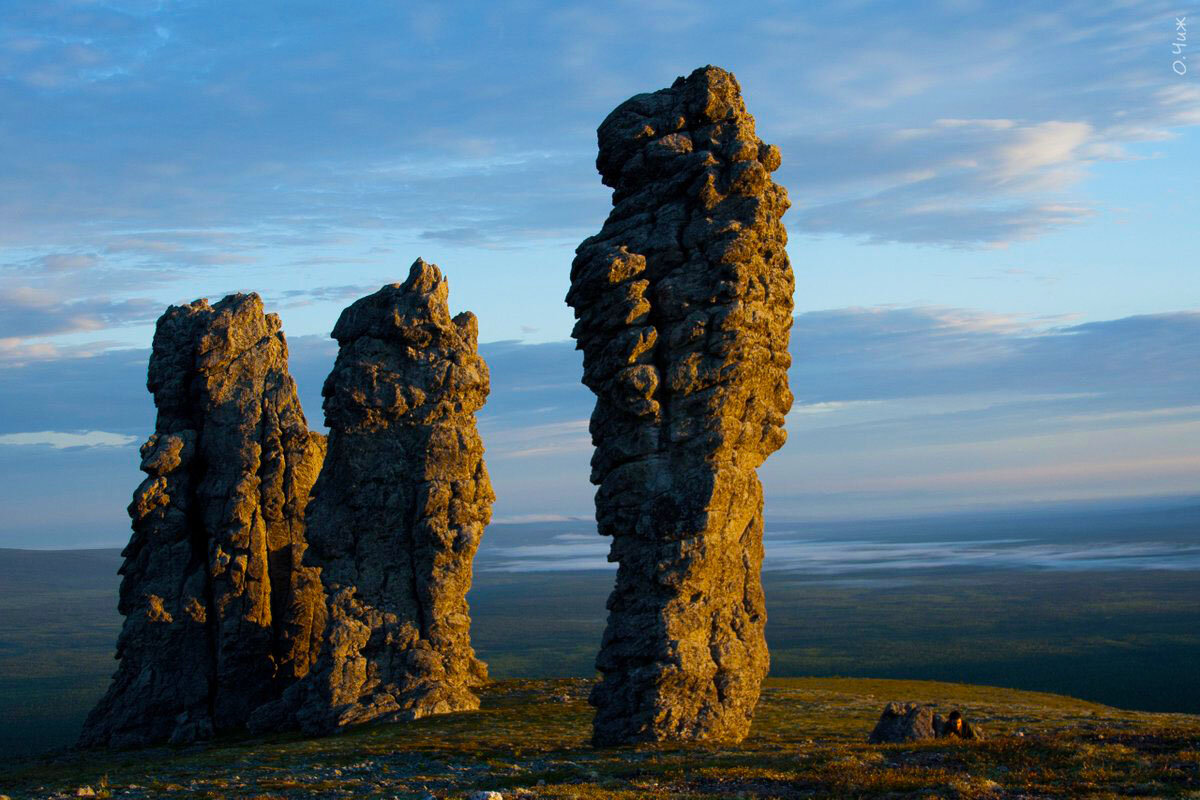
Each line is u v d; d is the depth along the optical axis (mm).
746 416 63000
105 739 92500
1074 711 72188
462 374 89812
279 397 100938
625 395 61688
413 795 47844
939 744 49469
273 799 49219
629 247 63656
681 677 59062
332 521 86938
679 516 60438
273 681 95438
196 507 98500
